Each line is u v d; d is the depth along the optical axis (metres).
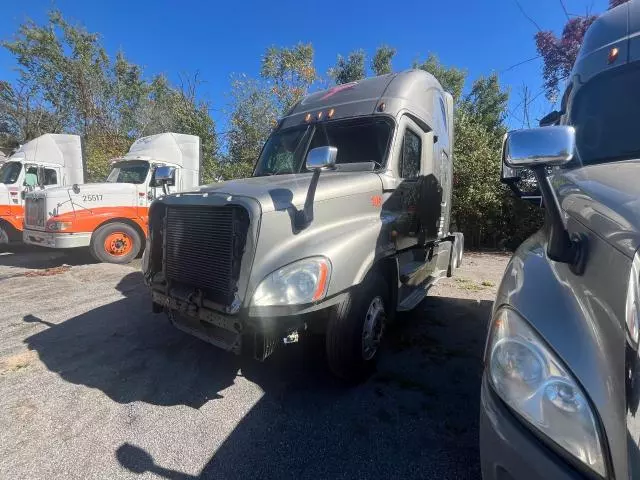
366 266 3.07
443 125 5.55
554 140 1.44
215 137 17.02
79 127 21.55
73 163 11.22
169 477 2.25
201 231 3.02
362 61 19.92
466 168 11.44
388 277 3.73
